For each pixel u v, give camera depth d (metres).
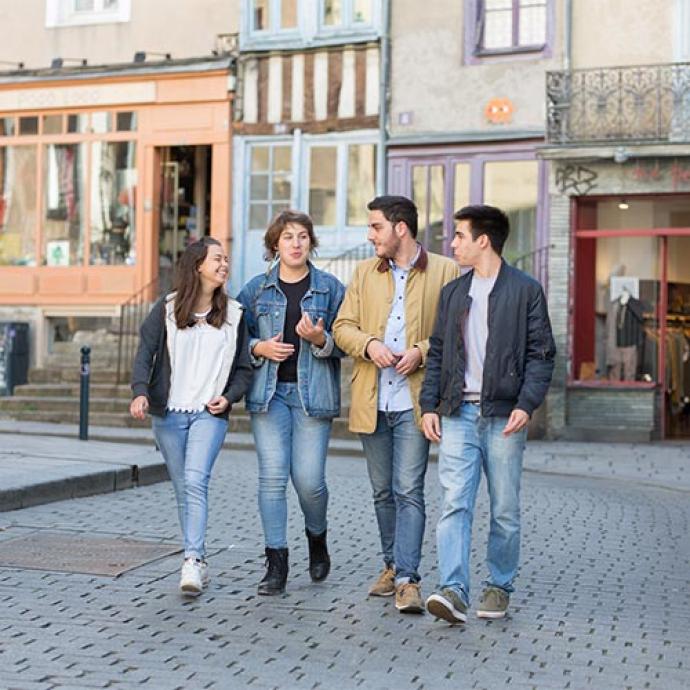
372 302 7.12
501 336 6.64
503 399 6.68
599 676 5.89
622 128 18.97
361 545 9.11
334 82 21.19
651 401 18.86
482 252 6.72
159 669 5.78
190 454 7.30
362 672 5.83
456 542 6.66
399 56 20.66
